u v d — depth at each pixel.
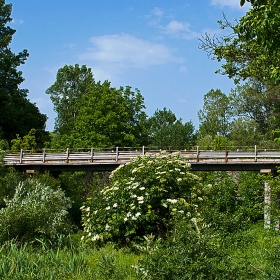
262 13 8.38
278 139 9.88
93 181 31.34
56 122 62.88
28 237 13.00
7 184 19.38
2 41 48.78
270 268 8.27
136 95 50.12
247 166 28.28
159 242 8.38
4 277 9.07
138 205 13.88
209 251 7.40
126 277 9.84
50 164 32.03
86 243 13.85
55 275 9.36
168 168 14.70
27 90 50.56
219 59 14.97
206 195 15.49
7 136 47.34
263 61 12.66
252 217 20.33
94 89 48.16
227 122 72.31
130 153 31.89
